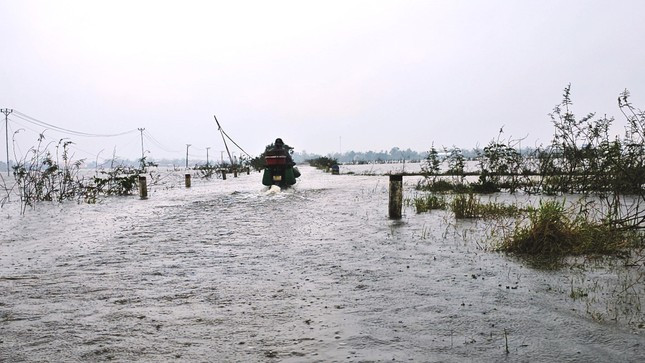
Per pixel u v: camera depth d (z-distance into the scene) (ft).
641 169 28.35
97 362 9.30
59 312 12.68
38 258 20.86
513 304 12.64
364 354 9.44
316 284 15.48
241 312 12.53
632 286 13.99
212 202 49.62
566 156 47.37
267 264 18.88
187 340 10.46
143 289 15.16
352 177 111.34
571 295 13.23
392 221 31.14
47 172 55.62
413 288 14.65
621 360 8.91
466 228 27.07
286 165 71.51
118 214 39.81
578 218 21.33
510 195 48.70
